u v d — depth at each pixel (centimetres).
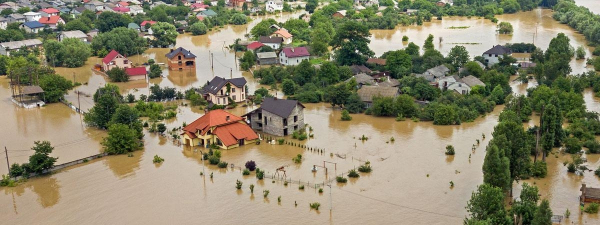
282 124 13325
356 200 10088
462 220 9275
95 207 10069
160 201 10244
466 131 13712
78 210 9981
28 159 12438
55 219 9681
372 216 9488
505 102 15512
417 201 9988
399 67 19050
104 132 14200
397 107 14938
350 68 19200
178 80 19388
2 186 11044
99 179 11275
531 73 18925
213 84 16725
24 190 10875
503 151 9612
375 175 11144
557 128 12244
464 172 11169
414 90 16362
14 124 14925
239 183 10662
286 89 17312
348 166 11619
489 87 16638
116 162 12156
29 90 16562
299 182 10856
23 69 17838
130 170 11700
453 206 9762
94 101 16800
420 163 11700
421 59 19938
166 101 16788
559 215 9256
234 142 12769
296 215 9581
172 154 12556
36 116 15638
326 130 13975
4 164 12194
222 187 10762
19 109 16325
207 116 13138
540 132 11762
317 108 16025
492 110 15450
